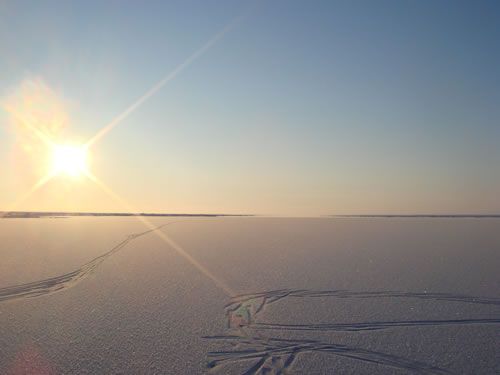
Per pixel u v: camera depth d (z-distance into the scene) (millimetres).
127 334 7164
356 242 19203
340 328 7566
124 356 6246
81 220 34344
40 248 16625
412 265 13305
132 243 18375
